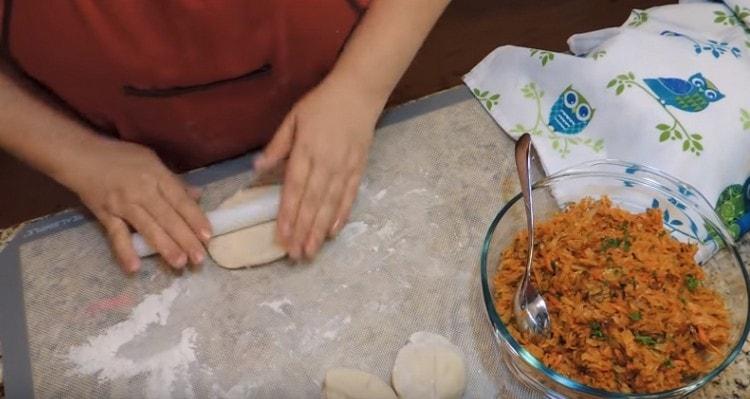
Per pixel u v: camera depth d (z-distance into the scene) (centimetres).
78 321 80
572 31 158
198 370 77
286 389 76
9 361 78
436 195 88
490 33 159
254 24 86
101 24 82
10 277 83
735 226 81
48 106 90
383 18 90
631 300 71
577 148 87
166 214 84
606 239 75
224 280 82
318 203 85
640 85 86
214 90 91
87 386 77
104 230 86
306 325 79
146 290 82
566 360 71
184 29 84
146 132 95
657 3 159
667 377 69
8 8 79
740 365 74
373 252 84
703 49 88
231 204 86
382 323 79
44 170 89
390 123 93
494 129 93
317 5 86
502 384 75
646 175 80
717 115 84
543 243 77
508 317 75
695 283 73
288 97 96
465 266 83
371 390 74
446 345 77
